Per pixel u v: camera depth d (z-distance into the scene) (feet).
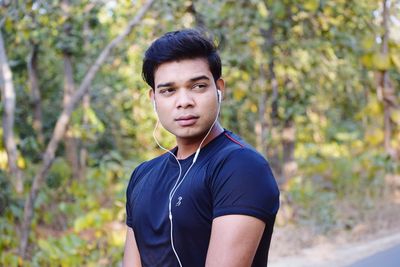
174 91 4.34
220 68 4.47
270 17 21.02
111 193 21.13
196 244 4.17
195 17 17.11
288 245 18.12
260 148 25.17
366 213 21.63
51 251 14.43
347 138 36.27
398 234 19.17
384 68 16.19
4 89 16.89
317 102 28.76
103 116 31.09
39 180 15.11
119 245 15.31
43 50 26.66
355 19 18.94
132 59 18.65
